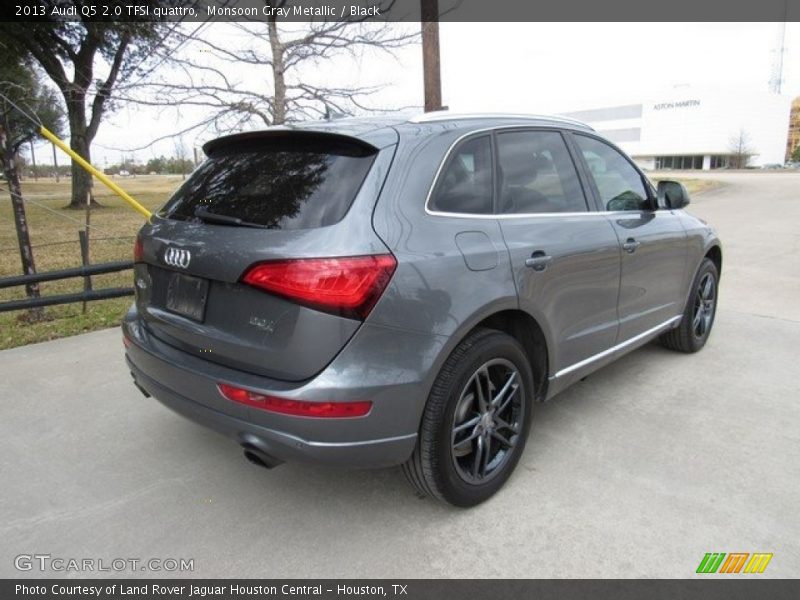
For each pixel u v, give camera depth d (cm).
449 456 259
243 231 243
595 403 396
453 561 247
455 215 265
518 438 298
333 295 220
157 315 281
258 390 230
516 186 302
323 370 225
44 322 630
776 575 236
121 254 1182
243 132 284
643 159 9094
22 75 1530
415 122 275
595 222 340
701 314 491
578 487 298
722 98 8231
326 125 274
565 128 351
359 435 231
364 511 282
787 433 352
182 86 711
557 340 313
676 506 281
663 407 389
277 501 291
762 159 8925
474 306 255
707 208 1844
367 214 234
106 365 481
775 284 755
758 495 289
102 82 811
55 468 323
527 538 261
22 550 257
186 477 313
